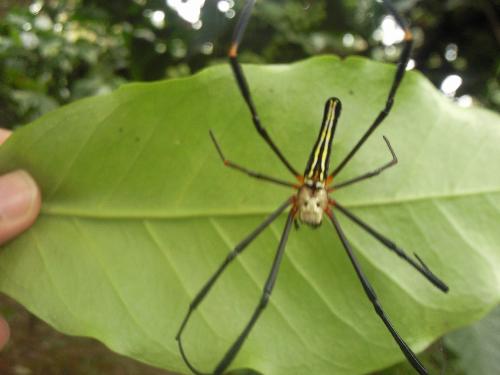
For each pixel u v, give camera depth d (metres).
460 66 0.38
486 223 0.16
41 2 0.41
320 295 0.16
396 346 0.16
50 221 0.17
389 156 0.16
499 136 0.16
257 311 0.15
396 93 0.16
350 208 0.16
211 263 0.16
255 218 0.16
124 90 0.16
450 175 0.16
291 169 0.16
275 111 0.16
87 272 0.16
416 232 0.16
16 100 0.35
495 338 0.18
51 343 0.51
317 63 0.16
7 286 0.16
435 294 0.16
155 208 0.16
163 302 0.16
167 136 0.16
